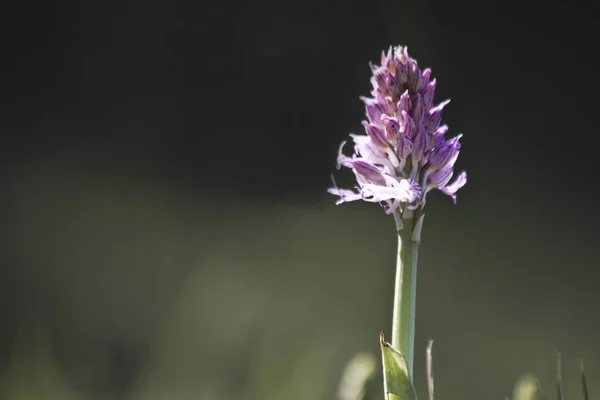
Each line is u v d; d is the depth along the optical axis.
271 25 5.13
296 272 3.29
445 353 2.90
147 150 4.85
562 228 3.82
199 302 2.70
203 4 5.20
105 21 5.29
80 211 4.08
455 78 4.86
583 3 4.85
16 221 3.98
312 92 4.98
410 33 4.97
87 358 2.59
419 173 1.27
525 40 4.90
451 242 3.74
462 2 4.97
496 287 3.38
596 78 4.71
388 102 1.27
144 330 2.89
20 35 5.27
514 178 4.30
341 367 2.15
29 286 3.31
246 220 3.99
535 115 4.67
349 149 4.75
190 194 4.35
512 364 2.79
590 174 4.29
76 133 5.00
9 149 4.83
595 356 2.78
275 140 4.84
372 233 3.73
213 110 5.02
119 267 3.46
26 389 1.75
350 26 5.05
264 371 1.90
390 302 3.11
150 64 5.21
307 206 4.18
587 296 3.28
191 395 2.05
